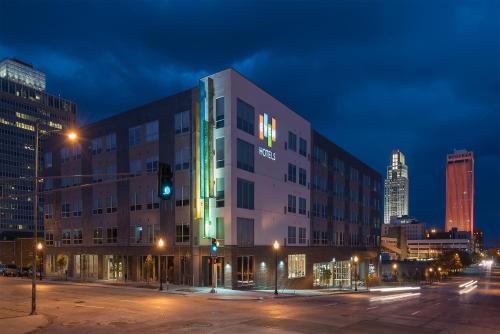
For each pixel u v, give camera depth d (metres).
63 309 26.64
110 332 19.45
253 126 48.03
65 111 198.38
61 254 61.69
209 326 20.94
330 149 71.31
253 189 47.34
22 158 177.88
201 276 44.25
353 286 68.50
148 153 50.69
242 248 44.56
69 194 61.34
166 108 49.19
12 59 198.12
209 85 45.16
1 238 116.81
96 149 57.66
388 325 22.64
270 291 44.16
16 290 39.31
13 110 177.00
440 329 22.12
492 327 23.55
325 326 21.55
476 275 159.38
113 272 53.81
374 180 95.12
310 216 61.84
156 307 27.70
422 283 101.19
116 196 54.22
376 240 93.62
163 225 48.19
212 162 44.50
